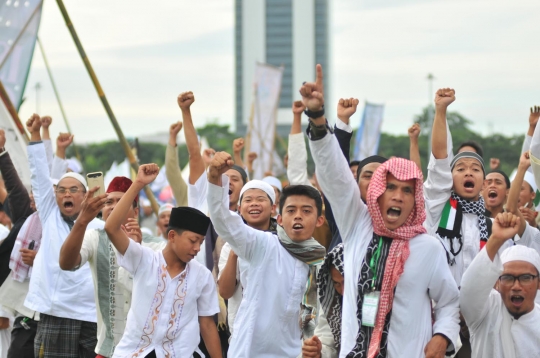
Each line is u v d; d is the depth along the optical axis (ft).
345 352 19.83
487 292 20.18
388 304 19.72
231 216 22.22
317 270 23.31
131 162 38.70
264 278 22.90
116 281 25.91
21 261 31.63
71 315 29.19
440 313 20.21
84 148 272.51
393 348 19.58
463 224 25.84
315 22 588.91
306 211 23.21
